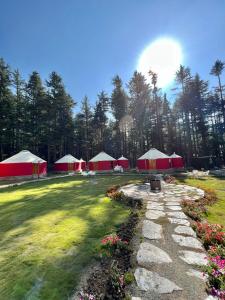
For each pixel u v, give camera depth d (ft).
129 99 139.03
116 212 26.91
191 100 125.29
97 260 14.70
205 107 130.11
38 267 14.01
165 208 26.03
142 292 10.39
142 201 30.27
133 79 134.31
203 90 130.00
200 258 13.47
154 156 89.76
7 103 103.40
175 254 14.10
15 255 15.81
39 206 31.71
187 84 126.41
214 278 10.85
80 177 79.20
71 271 13.44
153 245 15.53
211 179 58.23
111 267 13.05
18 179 76.48
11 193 45.34
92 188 49.01
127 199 32.68
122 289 10.76
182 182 52.42
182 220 21.16
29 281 12.50
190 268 12.32
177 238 16.72
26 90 119.75
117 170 103.04
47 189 49.57
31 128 113.80
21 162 78.59
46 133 119.65
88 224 22.48
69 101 132.05
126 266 13.07
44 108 120.16
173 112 148.77
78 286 11.87
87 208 29.40
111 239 16.53
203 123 128.26
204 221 21.42
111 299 10.34
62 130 126.62
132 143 156.46
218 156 122.11
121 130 155.84
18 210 29.68
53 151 137.28
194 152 134.10
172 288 10.57
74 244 17.43
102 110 149.79
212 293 10.07
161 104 147.54
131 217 23.56
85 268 13.75
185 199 31.01
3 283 12.38
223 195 35.88
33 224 23.00
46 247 17.01
